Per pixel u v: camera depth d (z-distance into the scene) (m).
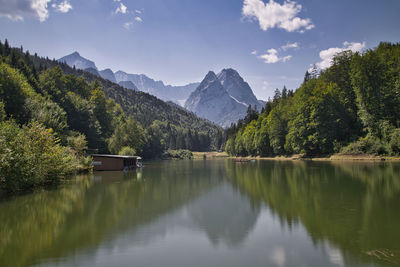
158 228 14.91
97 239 13.11
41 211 18.62
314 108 74.44
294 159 82.69
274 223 15.46
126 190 27.97
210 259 10.78
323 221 15.41
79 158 49.88
